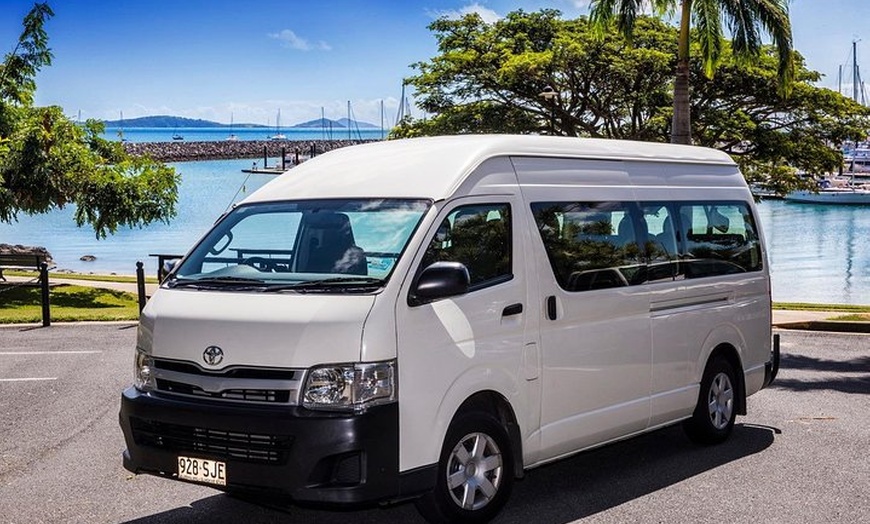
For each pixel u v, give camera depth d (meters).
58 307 18.47
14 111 21.59
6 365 11.48
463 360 5.57
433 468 5.36
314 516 6.12
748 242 8.61
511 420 6.01
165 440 5.42
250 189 81.19
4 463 7.29
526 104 32.94
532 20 33.38
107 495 6.50
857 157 108.56
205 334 5.35
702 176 8.21
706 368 7.91
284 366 5.11
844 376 11.46
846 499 6.43
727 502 6.37
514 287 6.00
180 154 152.50
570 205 6.62
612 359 6.79
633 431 7.11
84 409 9.12
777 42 19.41
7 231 51.50
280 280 5.59
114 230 22.45
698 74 29.03
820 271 36.81
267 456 5.08
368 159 6.45
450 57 31.45
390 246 5.55
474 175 6.00
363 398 5.07
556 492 6.64
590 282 6.62
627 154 7.38
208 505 6.30
